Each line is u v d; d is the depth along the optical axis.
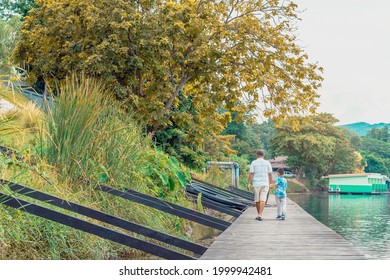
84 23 18.05
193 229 12.64
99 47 17.02
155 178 10.71
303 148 96.75
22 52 18.50
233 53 19.78
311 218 13.83
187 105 23.47
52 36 18.78
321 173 105.38
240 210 15.25
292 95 20.70
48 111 8.73
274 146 99.56
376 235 30.39
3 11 39.84
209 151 32.38
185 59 19.30
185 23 18.59
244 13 20.73
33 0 38.97
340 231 32.75
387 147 157.88
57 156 8.20
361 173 112.75
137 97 17.25
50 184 7.18
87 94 8.73
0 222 5.95
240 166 48.91
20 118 8.45
